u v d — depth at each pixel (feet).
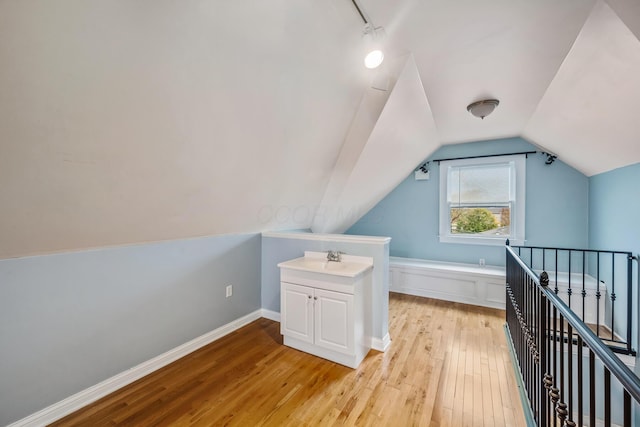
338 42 5.45
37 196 4.39
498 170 12.39
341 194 10.86
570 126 7.96
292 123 6.75
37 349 5.36
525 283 6.32
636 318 7.77
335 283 7.30
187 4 3.62
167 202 6.31
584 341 2.97
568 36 4.80
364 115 7.84
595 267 10.20
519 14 4.50
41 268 5.42
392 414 5.54
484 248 12.61
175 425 5.33
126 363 6.66
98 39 3.35
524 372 6.13
